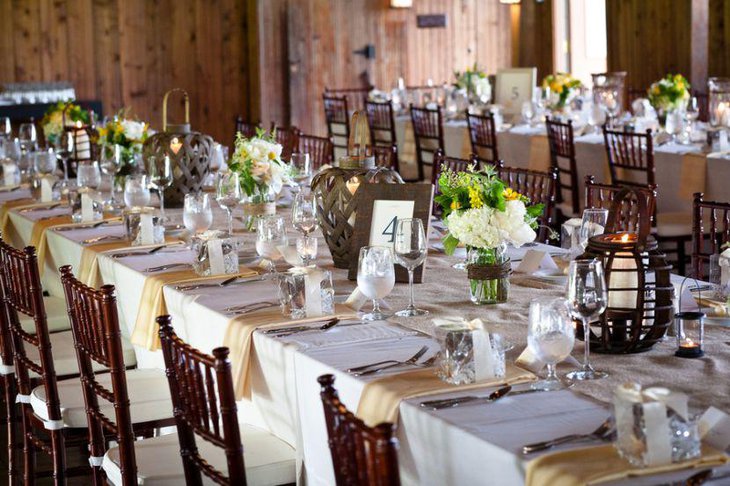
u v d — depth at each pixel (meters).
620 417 1.78
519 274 3.39
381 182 3.54
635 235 2.54
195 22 12.25
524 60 13.36
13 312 3.56
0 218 5.47
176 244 4.08
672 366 2.35
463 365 2.26
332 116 10.93
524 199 3.07
